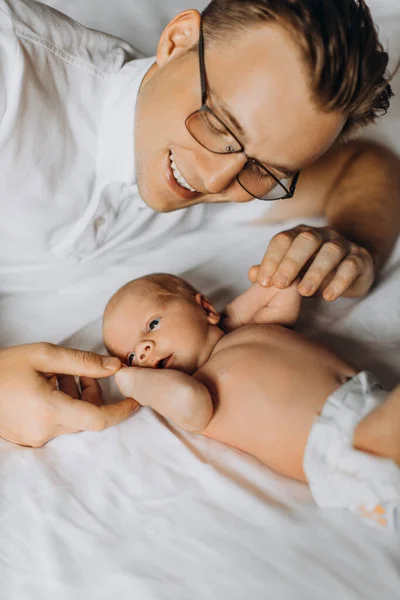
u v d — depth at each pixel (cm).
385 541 89
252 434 104
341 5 97
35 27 120
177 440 108
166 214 139
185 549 90
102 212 129
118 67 129
